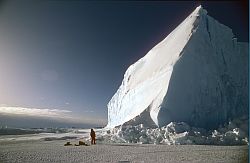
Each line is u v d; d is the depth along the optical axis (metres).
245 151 18.23
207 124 30.67
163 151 18.20
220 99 32.25
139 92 38.03
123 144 24.02
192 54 32.41
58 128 62.34
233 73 35.50
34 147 20.72
